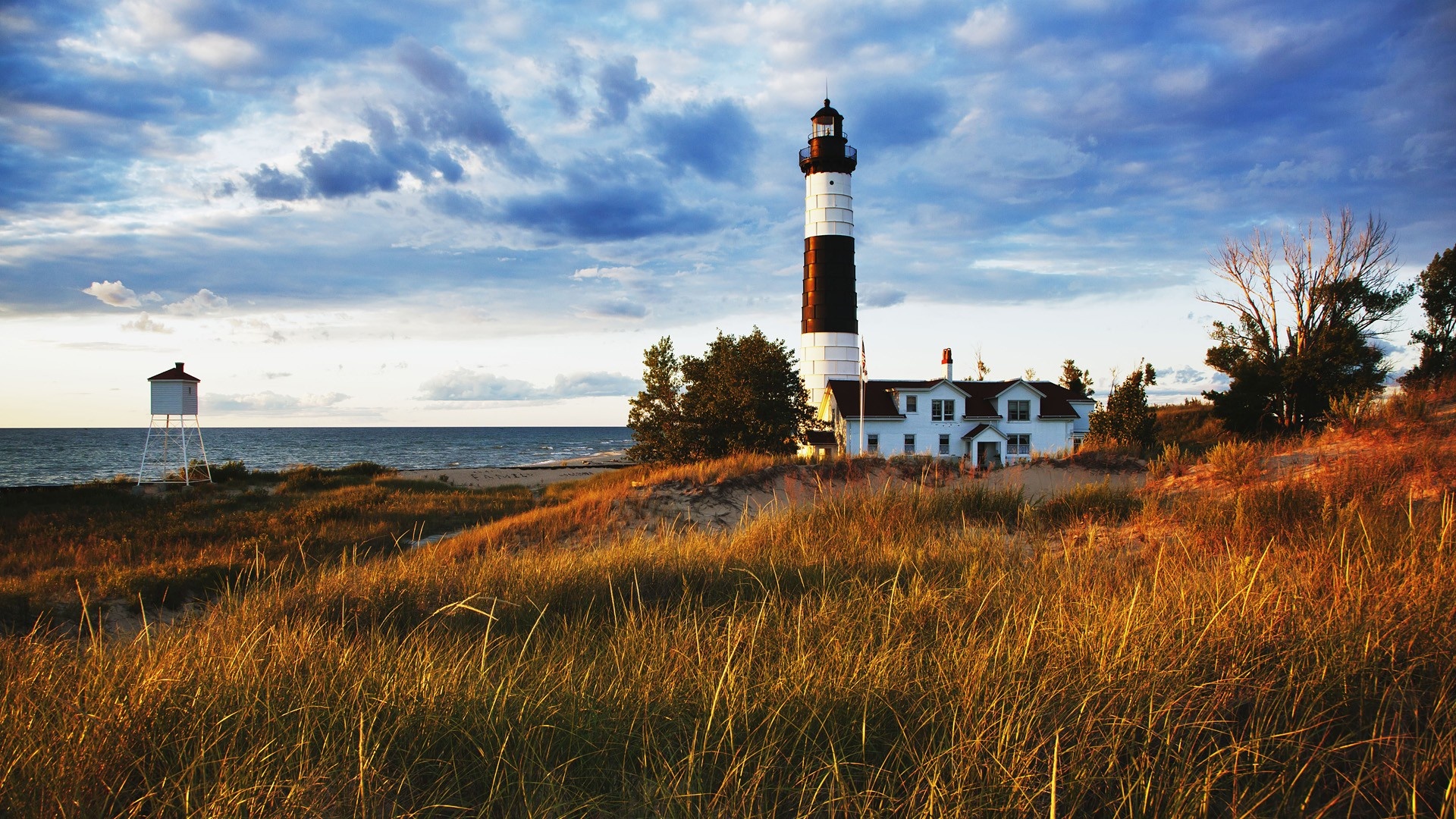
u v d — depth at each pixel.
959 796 2.87
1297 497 8.31
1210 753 3.05
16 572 16.22
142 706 3.66
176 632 5.82
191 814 2.86
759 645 4.86
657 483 21.44
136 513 27.03
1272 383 31.86
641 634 5.13
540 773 3.20
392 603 7.44
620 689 3.99
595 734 3.56
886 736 3.52
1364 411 12.62
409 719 3.59
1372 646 3.77
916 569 7.08
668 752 3.33
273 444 153.50
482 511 28.20
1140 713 3.31
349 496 30.78
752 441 36.03
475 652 5.20
